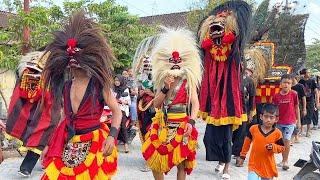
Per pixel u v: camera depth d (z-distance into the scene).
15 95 6.77
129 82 10.06
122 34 18.20
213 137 7.21
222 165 7.44
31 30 9.75
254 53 10.12
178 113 5.44
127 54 18.27
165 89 5.38
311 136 12.45
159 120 5.50
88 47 4.06
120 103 8.91
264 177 5.52
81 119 4.13
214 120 7.13
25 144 6.71
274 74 10.42
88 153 4.12
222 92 7.19
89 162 4.09
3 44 9.77
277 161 8.46
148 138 5.54
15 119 6.71
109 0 18.67
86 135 4.13
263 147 5.45
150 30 19.20
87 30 4.11
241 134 7.82
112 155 4.28
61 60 4.09
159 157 5.39
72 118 4.12
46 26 10.09
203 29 7.29
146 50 7.41
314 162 5.94
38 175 7.02
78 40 4.06
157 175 5.56
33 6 11.59
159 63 5.48
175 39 5.48
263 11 11.95
